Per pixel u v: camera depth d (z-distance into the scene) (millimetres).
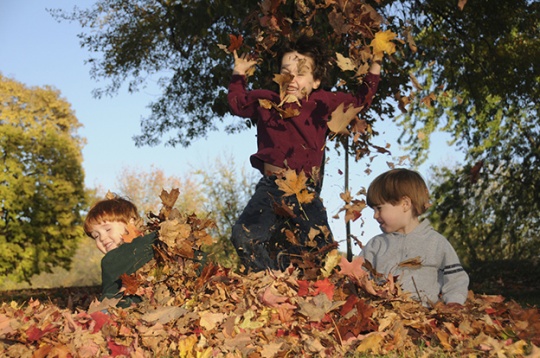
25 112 36469
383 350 2805
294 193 3609
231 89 4219
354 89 8664
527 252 16406
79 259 38281
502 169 15695
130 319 2988
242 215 3982
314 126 4004
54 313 3221
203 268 3445
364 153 4195
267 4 4066
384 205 3711
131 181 27156
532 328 3143
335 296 3195
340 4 3771
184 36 12375
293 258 3949
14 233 27297
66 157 29625
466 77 14023
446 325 3064
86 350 2766
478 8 12977
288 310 3074
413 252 3658
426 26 12828
